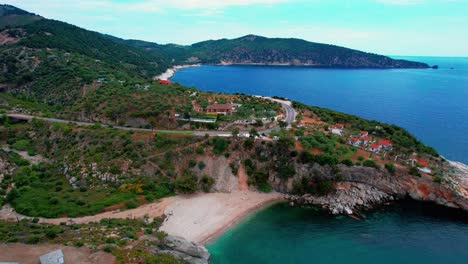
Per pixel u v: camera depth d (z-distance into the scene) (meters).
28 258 58.97
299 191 103.00
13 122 145.12
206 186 104.06
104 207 88.50
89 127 128.00
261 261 74.12
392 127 139.50
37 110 154.88
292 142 108.19
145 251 65.44
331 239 82.62
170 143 114.69
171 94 158.75
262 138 116.50
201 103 149.38
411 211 94.88
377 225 88.38
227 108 140.38
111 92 156.38
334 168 102.62
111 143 115.31
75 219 82.81
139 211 90.19
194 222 87.94
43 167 110.31
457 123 191.75
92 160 108.94
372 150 114.62
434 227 87.25
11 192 91.19
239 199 100.81
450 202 96.94
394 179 102.50
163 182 103.12
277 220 91.06
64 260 58.81
